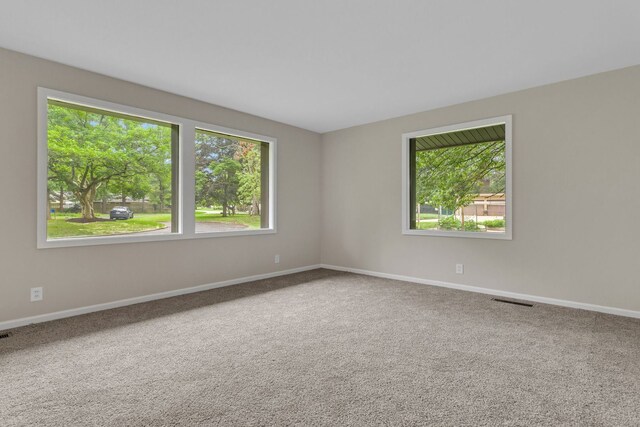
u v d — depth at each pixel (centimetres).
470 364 226
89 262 338
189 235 417
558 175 364
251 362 229
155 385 198
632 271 325
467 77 353
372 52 299
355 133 548
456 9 234
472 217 471
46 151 311
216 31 264
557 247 365
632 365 224
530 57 308
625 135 328
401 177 493
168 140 408
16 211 295
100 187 357
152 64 323
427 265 466
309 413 171
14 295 294
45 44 283
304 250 569
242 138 489
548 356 238
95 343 260
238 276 473
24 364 224
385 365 225
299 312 340
